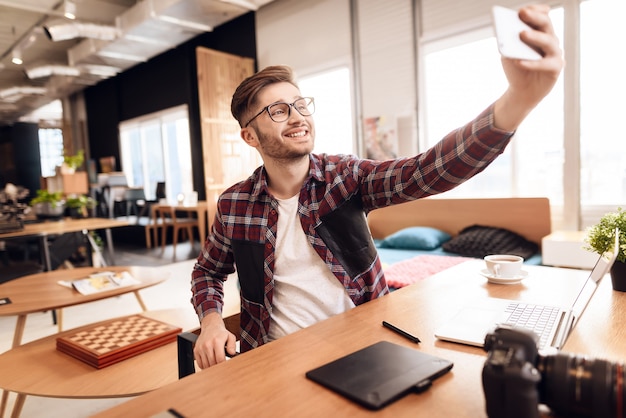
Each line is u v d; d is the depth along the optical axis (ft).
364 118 16.87
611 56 11.21
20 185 45.09
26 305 7.18
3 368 5.05
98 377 4.71
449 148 3.09
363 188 3.95
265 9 20.29
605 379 1.81
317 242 3.93
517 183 13.14
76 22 19.15
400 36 15.61
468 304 3.76
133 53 24.58
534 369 1.78
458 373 2.46
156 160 29.68
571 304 3.73
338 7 17.46
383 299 4.04
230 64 20.17
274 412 2.12
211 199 19.42
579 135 11.68
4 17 20.98
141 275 9.12
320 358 2.75
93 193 29.84
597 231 4.41
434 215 13.43
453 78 14.58
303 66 19.01
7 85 33.32
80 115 35.96
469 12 13.88
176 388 2.45
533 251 10.94
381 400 2.12
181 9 18.10
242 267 4.17
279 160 3.89
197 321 6.52
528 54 2.14
